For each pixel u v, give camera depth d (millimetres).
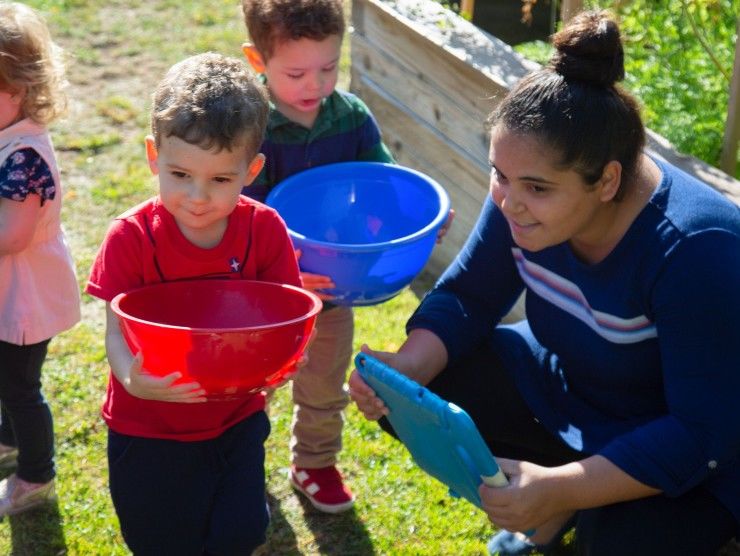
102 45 6371
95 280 2355
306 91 2914
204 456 2469
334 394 3092
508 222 2510
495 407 2803
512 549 2930
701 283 2262
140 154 5250
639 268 2342
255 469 2494
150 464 2438
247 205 2449
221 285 2424
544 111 2150
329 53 2885
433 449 2402
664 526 2367
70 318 3020
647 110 3719
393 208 3193
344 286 2787
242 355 2158
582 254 2457
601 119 2160
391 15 4344
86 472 3301
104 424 3506
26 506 3127
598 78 2182
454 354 2789
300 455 3180
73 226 4629
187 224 2287
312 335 2312
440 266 4445
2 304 2895
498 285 2787
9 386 3000
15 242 2758
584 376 2633
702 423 2305
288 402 3619
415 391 2271
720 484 2410
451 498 3191
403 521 3113
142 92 5855
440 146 4254
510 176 2215
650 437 2326
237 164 2236
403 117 4465
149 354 2164
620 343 2465
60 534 3053
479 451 2221
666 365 2352
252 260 2451
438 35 4137
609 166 2201
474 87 3955
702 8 3801
